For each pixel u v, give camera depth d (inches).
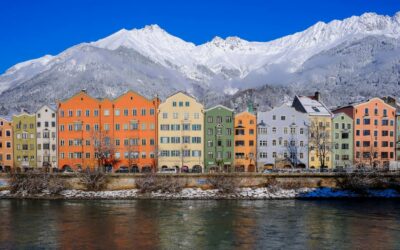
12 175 4441.4
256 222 3137.3
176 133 5191.9
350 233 2834.6
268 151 5280.5
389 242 2630.4
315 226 3021.7
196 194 4229.8
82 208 3681.1
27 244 2596.0
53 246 2559.1
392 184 4443.9
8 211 3550.7
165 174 4365.2
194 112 5196.9
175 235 2787.9
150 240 2679.6
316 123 5374.0
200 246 2556.6
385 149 5541.3
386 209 3651.6
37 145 5315.0
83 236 2770.7
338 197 4234.7
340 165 5428.2
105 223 3112.7
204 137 5196.9
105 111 5236.2
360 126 5511.8
